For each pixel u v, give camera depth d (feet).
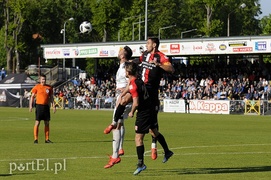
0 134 150.20
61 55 388.37
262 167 86.22
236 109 298.35
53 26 628.28
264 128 182.91
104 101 351.25
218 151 109.19
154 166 86.99
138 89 76.64
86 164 88.12
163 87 353.92
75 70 422.41
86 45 378.73
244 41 321.73
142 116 77.25
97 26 471.62
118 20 468.34
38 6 597.93
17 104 379.76
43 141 129.39
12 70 528.22
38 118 124.06
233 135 151.53
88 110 336.29
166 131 166.50
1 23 639.35
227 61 393.29
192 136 147.33
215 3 428.56
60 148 112.78
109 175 77.41
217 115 280.72
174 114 291.38
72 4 651.25
